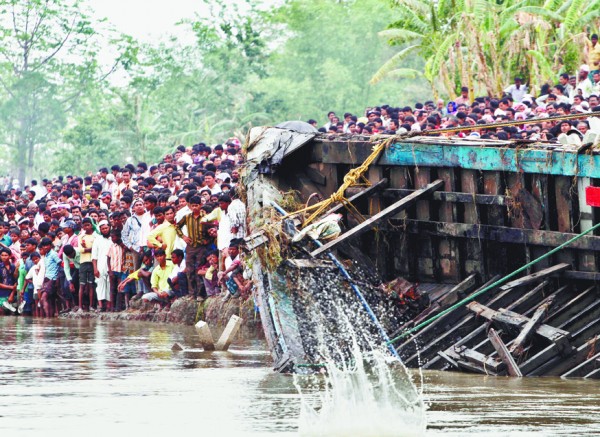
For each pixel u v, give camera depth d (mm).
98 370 25953
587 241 24875
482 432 17844
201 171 44656
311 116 93375
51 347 31438
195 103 98125
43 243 46125
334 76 94188
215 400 21297
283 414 19734
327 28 98312
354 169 28641
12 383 23766
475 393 21750
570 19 55625
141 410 20219
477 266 27250
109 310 43906
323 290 26609
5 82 107250
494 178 26844
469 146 27016
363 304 26438
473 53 56375
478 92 58531
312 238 27062
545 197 25875
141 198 43219
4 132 107438
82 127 98562
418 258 28531
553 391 21953
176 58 103438
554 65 56531
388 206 29062
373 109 49188
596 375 23766
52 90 107125
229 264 37031
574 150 25188
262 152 30234
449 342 25906
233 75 98312
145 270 42000
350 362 25781
